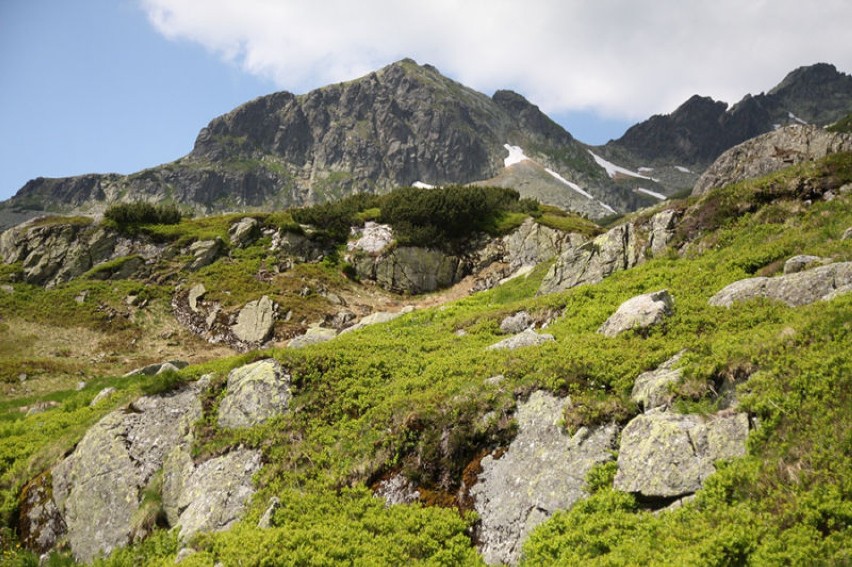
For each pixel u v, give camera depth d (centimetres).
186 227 6744
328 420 1959
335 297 5881
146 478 1928
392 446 1706
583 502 1322
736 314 1914
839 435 1113
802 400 1241
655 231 3434
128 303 5591
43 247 6197
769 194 3077
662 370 1611
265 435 1892
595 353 1847
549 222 6938
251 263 6209
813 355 1337
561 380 1683
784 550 964
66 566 1756
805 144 4425
